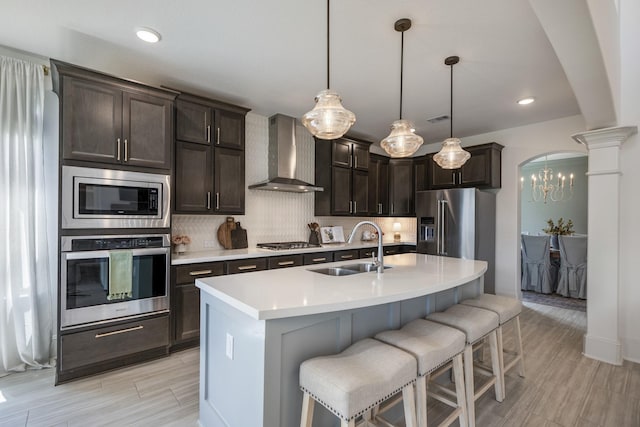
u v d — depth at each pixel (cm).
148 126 266
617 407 211
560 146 412
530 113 391
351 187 470
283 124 400
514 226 454
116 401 211
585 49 189
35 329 251
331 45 239
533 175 782
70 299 230
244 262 326
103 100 244
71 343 231
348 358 144
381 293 163
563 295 513
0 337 241
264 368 135
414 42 235
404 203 535
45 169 268
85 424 188
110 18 206
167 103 277
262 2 191
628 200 285
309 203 463
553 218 751
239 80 300
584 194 709
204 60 262
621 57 286
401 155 253
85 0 188
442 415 201
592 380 246
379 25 214
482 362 262
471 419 185
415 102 355
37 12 199
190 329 290
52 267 270
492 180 445
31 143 250
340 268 253
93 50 246
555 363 275
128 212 254
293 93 332
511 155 456
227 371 165
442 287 188
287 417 145
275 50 247
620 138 275
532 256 545
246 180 394
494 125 442
